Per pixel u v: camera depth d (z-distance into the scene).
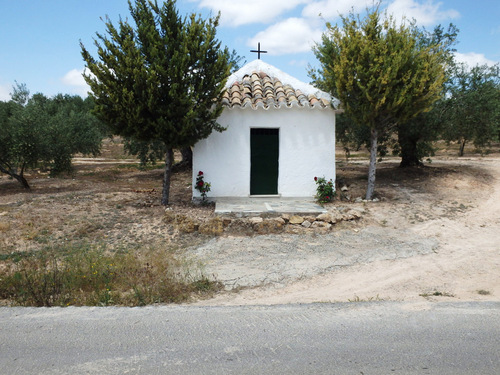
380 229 9.88
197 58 10.37
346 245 8.74
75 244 8.52
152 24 10.48
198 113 10.48
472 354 4.01
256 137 12.21
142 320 4.88
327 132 12.26
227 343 4.25
